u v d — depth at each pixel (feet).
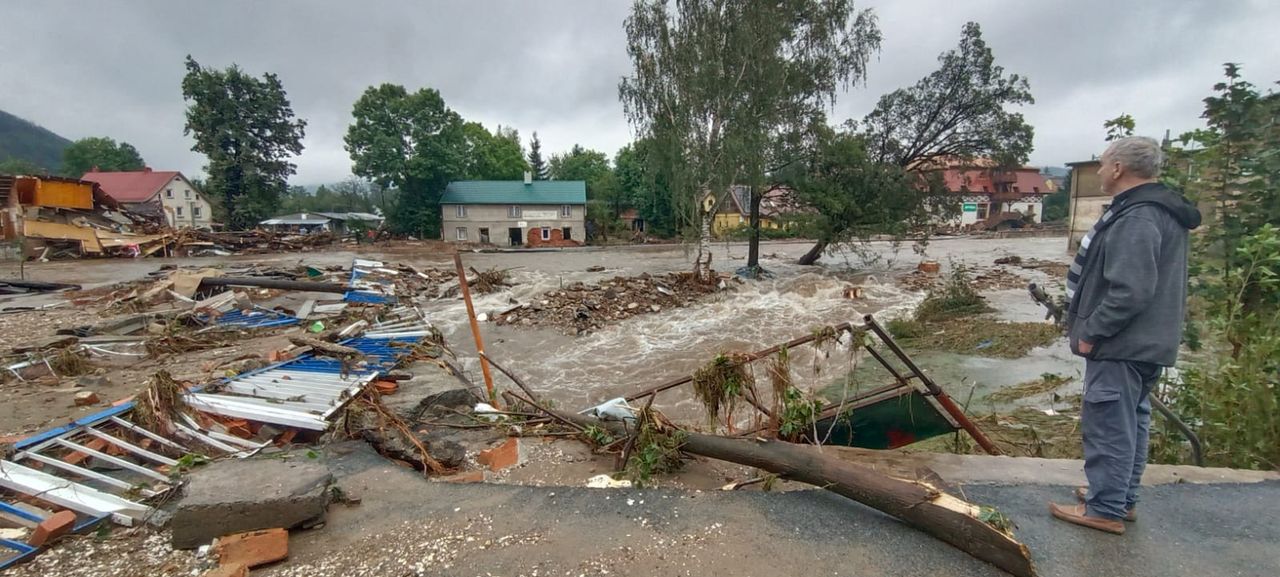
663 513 10.16
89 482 11.94
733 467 12.64
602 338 44.57
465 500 10.85
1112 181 8.91
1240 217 15.02
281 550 8.96
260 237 123.85
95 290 54.54
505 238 164.66
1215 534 9.27
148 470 12.54
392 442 13.93
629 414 14.58
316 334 31.83
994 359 34.86
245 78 151.43
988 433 19.56
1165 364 8.52
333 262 97.91
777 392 13.33
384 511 10.46
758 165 78.69
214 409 15.35
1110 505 9.18
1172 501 10.36
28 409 18.34
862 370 32.99
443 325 48.32
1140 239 8.16
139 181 172.76
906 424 15.69
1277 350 13.24
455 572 8.60
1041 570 8.41
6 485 11.19
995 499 10.55
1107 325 8.45
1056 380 28.63
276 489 9.83
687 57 77.87
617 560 8.79
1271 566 8.42
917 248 103.19
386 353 23.59
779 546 9.04
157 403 14.82
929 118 88.33
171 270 70.85
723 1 78.02
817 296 63.82
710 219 85.05
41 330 35.94
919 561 8.61
